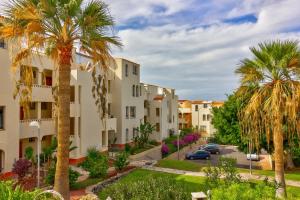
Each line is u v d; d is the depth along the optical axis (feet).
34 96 87.71
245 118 58.75
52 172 65.92
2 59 71.41
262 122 57.57
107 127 117.70
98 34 43.11
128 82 146.41
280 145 57.47
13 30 40.83
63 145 43.80
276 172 57.72
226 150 188.75
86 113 102.32
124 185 42.70
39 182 64.54
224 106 111.45
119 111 139.23
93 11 42.34
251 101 57.52
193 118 268.21
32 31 40.88
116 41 44.57
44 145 98.02
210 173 55.11
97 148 108.88
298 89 52.85
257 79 57.88
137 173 84.33
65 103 43.98
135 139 146.51
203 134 263.49
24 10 40.32
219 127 111.34
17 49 45.21
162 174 82.89
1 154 72.33
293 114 52.75
